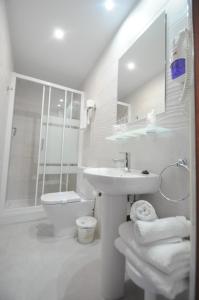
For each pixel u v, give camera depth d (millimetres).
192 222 646
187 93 815
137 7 1426
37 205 2363
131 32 1493
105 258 1041
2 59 1490
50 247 1562
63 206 1752
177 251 666
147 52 1278
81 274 1204
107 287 1014
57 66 2416
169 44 1080
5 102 1928
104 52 2037
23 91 2766
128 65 1517
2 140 1956
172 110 1021
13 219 2135
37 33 1808
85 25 1696
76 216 1836
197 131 652
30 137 2789
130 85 1473
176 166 963
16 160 2719
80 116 2740
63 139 2635
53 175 2568
